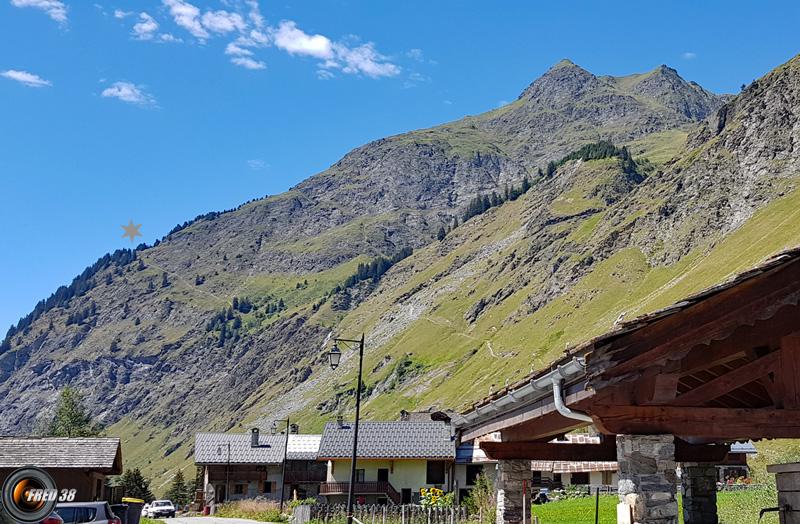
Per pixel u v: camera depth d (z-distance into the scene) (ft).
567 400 38.19
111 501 157.28
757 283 33.50
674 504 34.83
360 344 105.81
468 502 131.64
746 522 70.79
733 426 35.01
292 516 179.83
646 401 35.01
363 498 245.86
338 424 258.37
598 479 213.87
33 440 137.59
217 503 288.92
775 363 35.14
